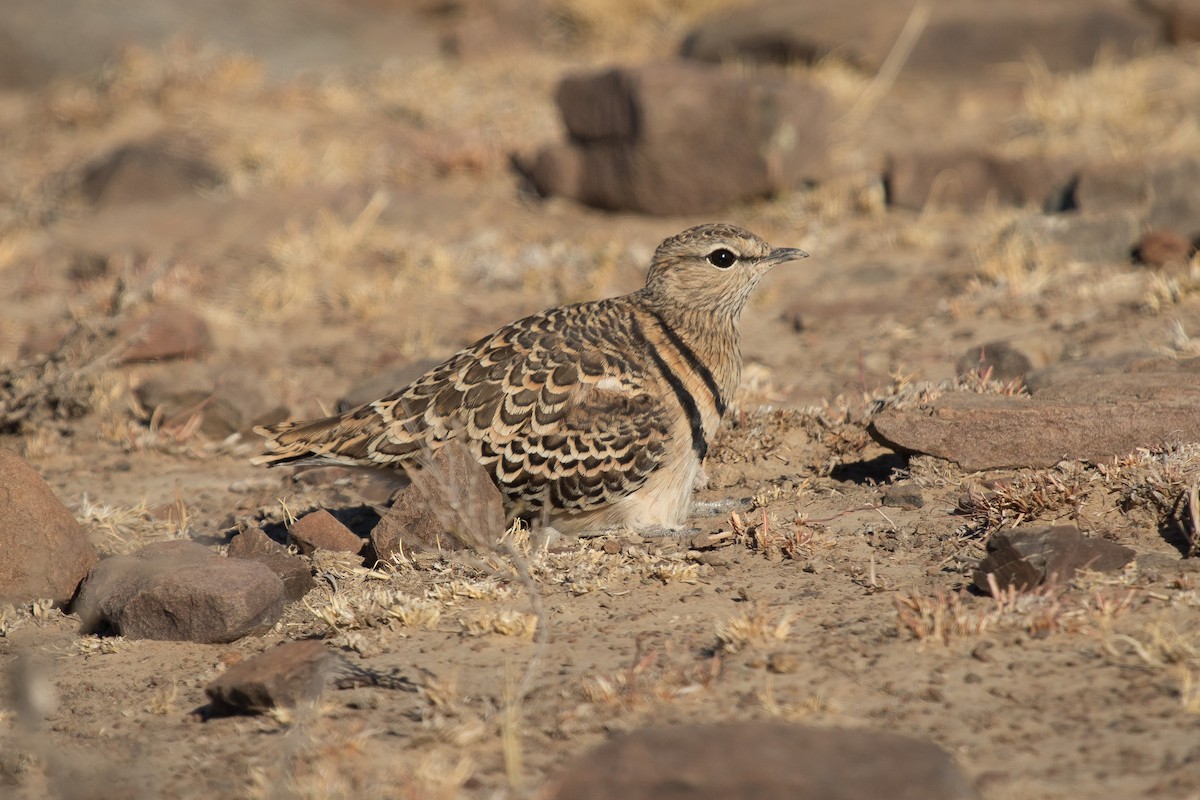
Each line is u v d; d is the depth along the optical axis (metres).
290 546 12.77
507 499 12.23
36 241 26.28
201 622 10.77
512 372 12.20
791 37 32.06
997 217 22.94
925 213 24.45
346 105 32.59
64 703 9.84
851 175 26.44
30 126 33.41
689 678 8.92
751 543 11.71
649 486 12.50
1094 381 13.31
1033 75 31.16
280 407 17.27
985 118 29.36
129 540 13.59
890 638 9.45
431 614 10.50
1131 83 28.91
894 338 18.59
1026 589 10.00
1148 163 22.27
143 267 23.41
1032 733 8.02
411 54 38.59
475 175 28.16
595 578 11.10
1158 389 12.85
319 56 37.94
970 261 21.83
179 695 9.84
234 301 22.22
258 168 28.50
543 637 9.33
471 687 9.28
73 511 14.43
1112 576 9.98
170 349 19.55
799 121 25.44
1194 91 29.19
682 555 11.49
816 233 24.05
